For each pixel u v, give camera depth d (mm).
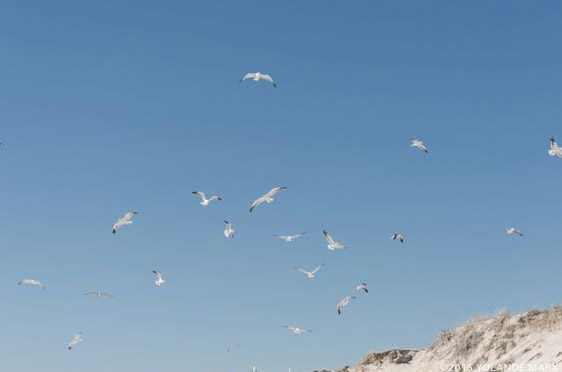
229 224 44312
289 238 43156
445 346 45094
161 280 47812
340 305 43562
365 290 43719
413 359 47656
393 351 49500
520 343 40031
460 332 44844
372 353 50219
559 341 37750
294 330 47156
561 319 39625
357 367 50000
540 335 39438
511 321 42031
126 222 46156
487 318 44406
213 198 44188
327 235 42469
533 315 41750
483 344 42156
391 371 46844
